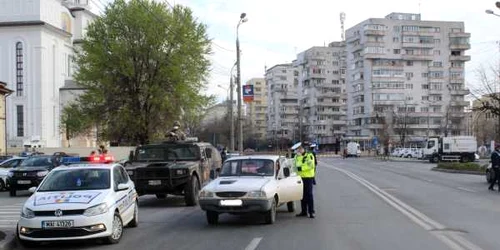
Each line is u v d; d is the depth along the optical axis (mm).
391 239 10734
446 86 115562
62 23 85688
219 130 87812
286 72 151125
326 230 12031
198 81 44188
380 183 27672
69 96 81562
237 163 14344
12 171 24266
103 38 43375
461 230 11867
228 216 14758
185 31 43031
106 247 10484
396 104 112125
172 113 43812
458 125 111750
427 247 9828
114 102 43875
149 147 20219
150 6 43188
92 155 23047
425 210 15750
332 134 135125
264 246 10094
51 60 81000
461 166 39188
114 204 11008
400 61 113938
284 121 146500
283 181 13977
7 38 79188
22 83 78812
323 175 35719
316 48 136750
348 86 123250
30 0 79125
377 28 113000
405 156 89250
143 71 43281
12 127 78250
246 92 39656
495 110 39562
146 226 13305
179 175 18125
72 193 10898
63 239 10141
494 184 24484
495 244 10094
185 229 12625
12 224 14383
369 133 111625
